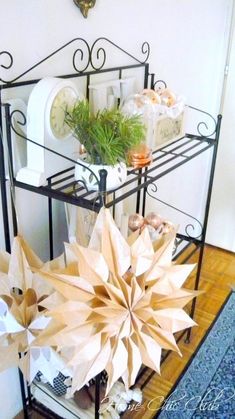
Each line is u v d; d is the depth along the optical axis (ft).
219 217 8.17
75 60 3.82
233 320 6.25
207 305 6.58
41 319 3.12
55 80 3.14
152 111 3.88
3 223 3.63
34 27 3.29
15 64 3.22
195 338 5.86
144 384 4.89
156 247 3.36
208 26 6.23
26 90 3.36
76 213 3.79
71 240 3.76
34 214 3.92
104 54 4.18
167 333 2.99
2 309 3.13
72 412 4.15
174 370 5.28
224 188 7.89
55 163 3.35
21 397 4.49
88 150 3.07
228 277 7.40
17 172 3.37
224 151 7.62
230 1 6.53
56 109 3.15
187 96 6.29
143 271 2.93
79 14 3.70
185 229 7.70
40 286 3.22
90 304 2.83
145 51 4.86
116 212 4.24
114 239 2.83
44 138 3.15
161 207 6.53
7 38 3.09
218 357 5.53
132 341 2.96
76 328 2.79
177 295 3.01
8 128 3.07
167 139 4.34
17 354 3.25
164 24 5.10
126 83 4.44
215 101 7.25
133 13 4.45
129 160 3.56
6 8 3.01
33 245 4.04
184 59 5.87
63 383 4.09
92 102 4.01
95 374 2.88
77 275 2.91
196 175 7.53
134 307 2.91
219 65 6.98
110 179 3.13
